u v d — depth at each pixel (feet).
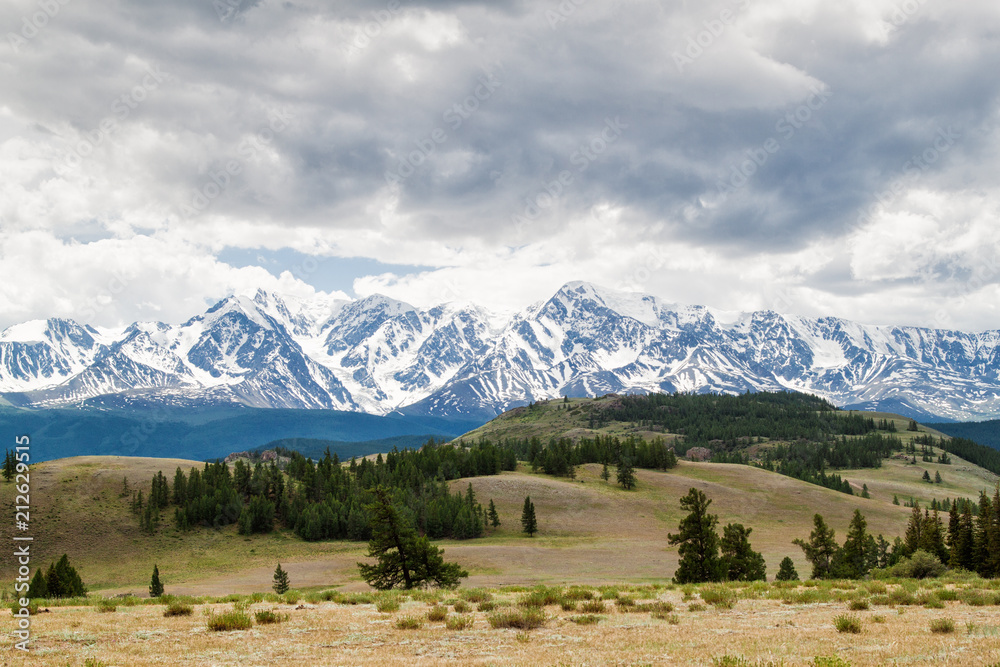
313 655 88.48
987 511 299.17
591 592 150.20
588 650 87.92
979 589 144.25
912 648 83.20
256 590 420.36
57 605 146.20
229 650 91.20
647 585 180.96
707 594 138.10
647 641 92.73
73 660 84.79
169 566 515.50
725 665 75.41
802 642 90.02
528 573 455.22
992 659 75.61
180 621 115.85
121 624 112.47
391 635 102.12
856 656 79.82
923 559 234.99
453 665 80.64
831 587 161.58
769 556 515.50
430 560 235.20
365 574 237.66
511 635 100.63
